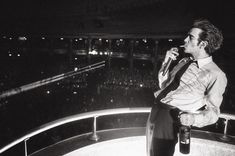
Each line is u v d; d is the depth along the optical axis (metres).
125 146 2.73
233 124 20.61
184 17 46.56
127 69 49.25
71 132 25.36
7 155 18.89
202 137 2.64
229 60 35.44
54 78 47.03
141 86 42.50
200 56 1.78
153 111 1.97
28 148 21.97
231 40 36.22
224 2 40.69
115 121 28.44
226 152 2.52
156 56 48.19
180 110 1.80
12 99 35.81
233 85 32.44
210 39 1.70
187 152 1.89
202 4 43.94
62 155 2.39
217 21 39.59
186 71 1.80
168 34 46.41
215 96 1.70
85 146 2.54
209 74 1.72
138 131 2.87
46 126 2.34
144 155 2.82
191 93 1.76
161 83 2.08
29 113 31.77
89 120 27.98
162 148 1.90
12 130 27.44
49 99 37.00
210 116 1.68
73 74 49.19
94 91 41.16
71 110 34.41
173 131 1.85
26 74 46.66
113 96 39.09
